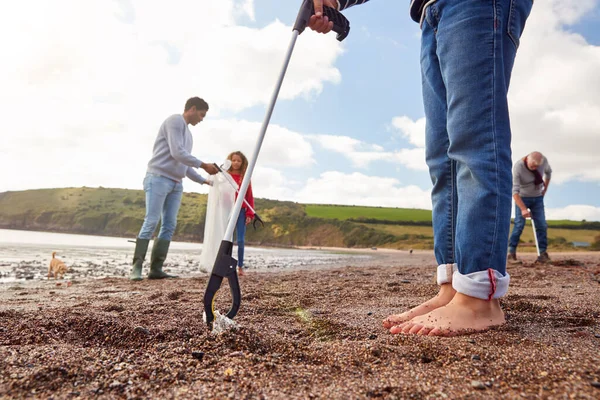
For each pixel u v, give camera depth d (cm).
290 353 131
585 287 334
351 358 125
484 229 161
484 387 100
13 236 2759
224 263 157
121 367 116
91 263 844
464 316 160
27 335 158
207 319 155
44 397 98
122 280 504
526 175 707
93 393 101
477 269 162
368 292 321
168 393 100
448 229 188
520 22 175
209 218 544
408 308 241
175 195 559
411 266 780
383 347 133
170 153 538
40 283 462
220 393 100
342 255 1884
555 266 649
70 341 158
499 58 167
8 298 308
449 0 176
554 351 126
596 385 99
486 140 164
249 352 131
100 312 214
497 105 166
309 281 440
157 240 545
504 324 162
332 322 186
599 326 169
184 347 134
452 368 115
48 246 1534
